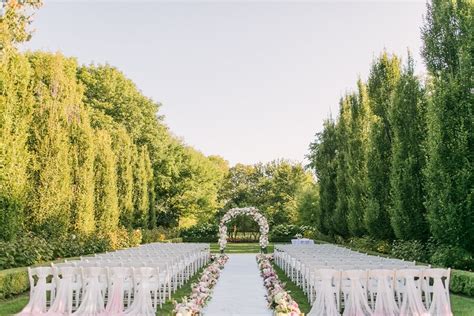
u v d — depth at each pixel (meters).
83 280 9.15
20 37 12.48
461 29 13.86
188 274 16.11
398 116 16.22
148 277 9.16
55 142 17.39
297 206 39.16
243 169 61.75
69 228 19.02
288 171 52.44
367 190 19.92
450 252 12.27
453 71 13.89
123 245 23.33
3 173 13.54
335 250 16.92
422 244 15.04
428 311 8.54
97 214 22.77
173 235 37.09
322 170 29.97
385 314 8.54
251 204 52.06
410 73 16.59
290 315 7.99
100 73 38.03
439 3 14.51
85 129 19.95
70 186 19.19
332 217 26.25
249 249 35.31
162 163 39.47
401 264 10.82
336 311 8.61
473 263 12.20
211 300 11.24
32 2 12.40
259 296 11.93
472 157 12.48
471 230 12.16
